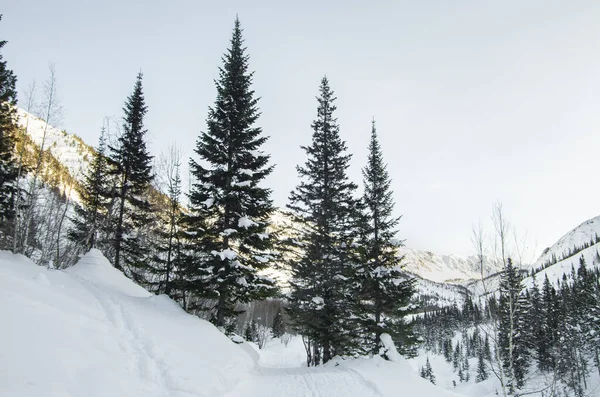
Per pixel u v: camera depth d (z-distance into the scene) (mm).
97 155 22750
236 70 18609
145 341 9648
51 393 5129
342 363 16422
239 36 19438
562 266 157625
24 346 6008
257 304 69875
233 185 16438
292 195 21156
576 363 24484
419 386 13883
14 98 19562
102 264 15828
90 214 21672
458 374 79938
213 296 15391
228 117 17984
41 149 20328
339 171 21766
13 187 19344
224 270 15742
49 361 6035
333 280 19312
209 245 16484
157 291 20906
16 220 18406
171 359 9383
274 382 12609
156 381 8125
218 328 15883
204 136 17250
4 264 10609
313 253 19781
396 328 20422
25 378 5152
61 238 23047
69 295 10336
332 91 23547
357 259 20422
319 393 10953
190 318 14352
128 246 21781
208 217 17000
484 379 53312
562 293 47094
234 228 16891
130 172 22062
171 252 20219
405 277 20812
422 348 115750
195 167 17172
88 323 8758
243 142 18047
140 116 23250
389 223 22266
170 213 20984
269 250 18031
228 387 10258
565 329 27828
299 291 19609
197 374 9453
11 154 19547
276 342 76625
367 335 21188
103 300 11383
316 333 18844
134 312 11375
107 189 22344
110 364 7453
